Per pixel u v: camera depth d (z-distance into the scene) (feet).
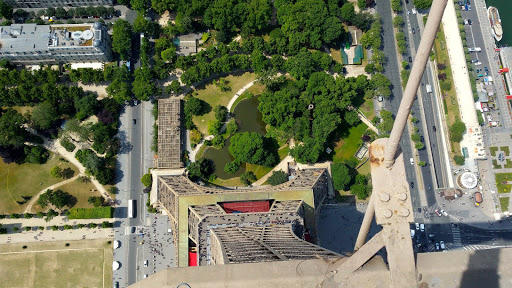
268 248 582.76
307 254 505.66
